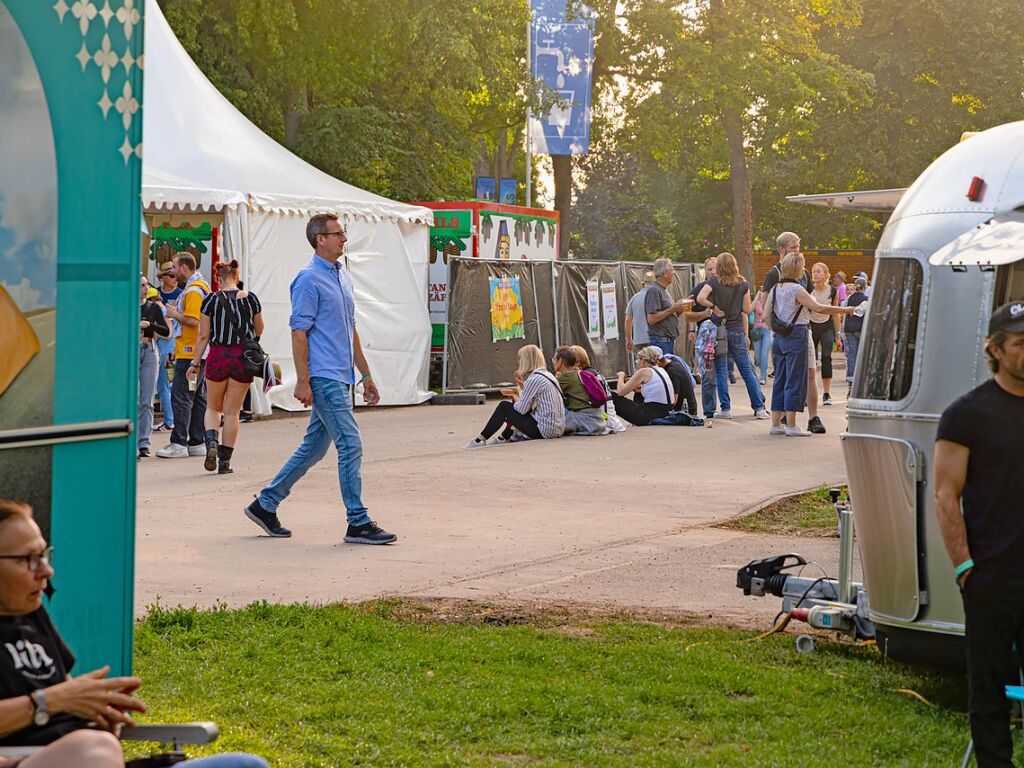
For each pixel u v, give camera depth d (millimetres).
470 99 44312
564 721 6418
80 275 5055
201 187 19859
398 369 23266
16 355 4867
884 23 59156
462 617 8492
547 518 12172
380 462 15711
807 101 50000
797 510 12695
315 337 10836
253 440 17969
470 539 11148
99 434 5129
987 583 5277
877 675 7262
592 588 9383
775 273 18391
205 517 12094
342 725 6293
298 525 11719
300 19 34781
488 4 37656
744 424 20062
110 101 5113
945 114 58875
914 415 6812
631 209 81062
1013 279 6703
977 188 6797
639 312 21016
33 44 4875
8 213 4824
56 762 3957
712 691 6930
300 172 22672
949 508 5352
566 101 39594
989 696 5344
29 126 4875
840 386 28234
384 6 34812
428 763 5797
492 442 17734
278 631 7891
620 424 18797
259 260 20484
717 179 73688
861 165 59906
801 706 6707
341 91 37250
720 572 9961
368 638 7828
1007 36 58219
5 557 4230
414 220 23359
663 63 49594
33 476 4926
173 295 19312
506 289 25453
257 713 6414
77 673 5090
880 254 7137
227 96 33656
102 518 5156
